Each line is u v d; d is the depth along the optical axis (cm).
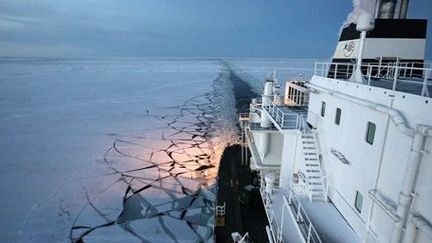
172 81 10294
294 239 1070
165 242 1658
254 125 2039
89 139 3834
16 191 2375
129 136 3991
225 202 1909
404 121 711
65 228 1836
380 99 837
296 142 1466
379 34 1279
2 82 9375
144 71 14562
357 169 983
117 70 15200
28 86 8669
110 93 7688
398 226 714
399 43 1277
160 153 3278
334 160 1177
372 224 882
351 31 1395
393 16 1355
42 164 2973
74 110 5634
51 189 2403
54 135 4006
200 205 2075
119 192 2320
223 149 3322
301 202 1201
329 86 1229
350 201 1039
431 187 628
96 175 2675
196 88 8588
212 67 17862
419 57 1284
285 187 1510
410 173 675
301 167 1395
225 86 8819
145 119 4994
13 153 3281
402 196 700
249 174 2433
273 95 2002
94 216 1973
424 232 630
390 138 796
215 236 1553
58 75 11956
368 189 910
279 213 1261
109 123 4694
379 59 1293
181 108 5925
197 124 4694
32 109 5669
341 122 1108
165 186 2406
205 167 2828
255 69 15388
